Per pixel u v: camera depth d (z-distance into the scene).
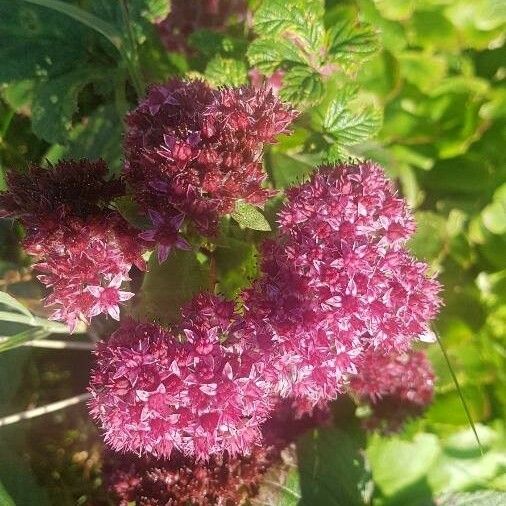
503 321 0.31
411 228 0.20
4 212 0.20
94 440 0.28
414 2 0.28
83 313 0.19
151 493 0.23
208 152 0.18
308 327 0.18
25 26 0.28
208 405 0.18
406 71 0.29
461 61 0.30
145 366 0.18
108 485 0.24
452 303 0.30
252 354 0.19
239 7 0.27
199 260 0.22
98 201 0.20
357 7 0.27
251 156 0.19
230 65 0.24
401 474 0.30
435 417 0.30
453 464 0.30
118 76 0.27
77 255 0.19
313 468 0.27
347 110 0.24
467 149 0.30
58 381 0.29
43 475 0.27
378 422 0.28
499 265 0.30
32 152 0.30
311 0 0.23
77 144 0.27
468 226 0.30
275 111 0.19
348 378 0.26
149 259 0.20
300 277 0.19
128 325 0.19
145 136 0.19
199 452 0.19
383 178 0.20
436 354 0.30
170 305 0.21
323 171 0.21
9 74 0.27
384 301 0.19
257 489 0.25
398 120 0.30
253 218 0.19
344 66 0.23
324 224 0.19
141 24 0.26
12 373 0.27
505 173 0.29
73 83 0.27
